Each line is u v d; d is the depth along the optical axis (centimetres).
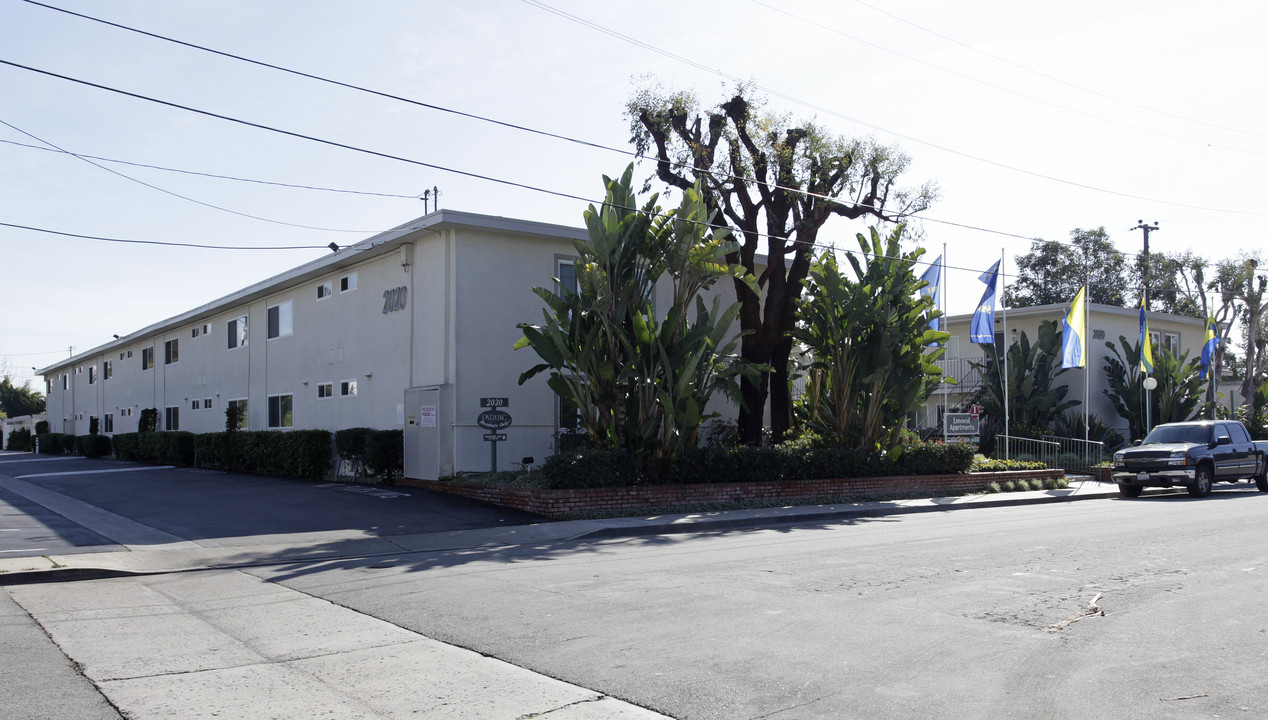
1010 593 908
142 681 625
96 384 4859
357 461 2247
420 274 2209
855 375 2227
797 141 2267
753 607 848
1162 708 545
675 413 1834
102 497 1962
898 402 2236
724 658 665
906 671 628
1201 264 4128
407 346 2234
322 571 1147
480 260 2120
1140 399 3195
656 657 671
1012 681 603
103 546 1302
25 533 1427
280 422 2880
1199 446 2330
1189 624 768
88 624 826
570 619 809
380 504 1792
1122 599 875
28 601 948
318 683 619
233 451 2722
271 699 582
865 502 2080
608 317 1789
